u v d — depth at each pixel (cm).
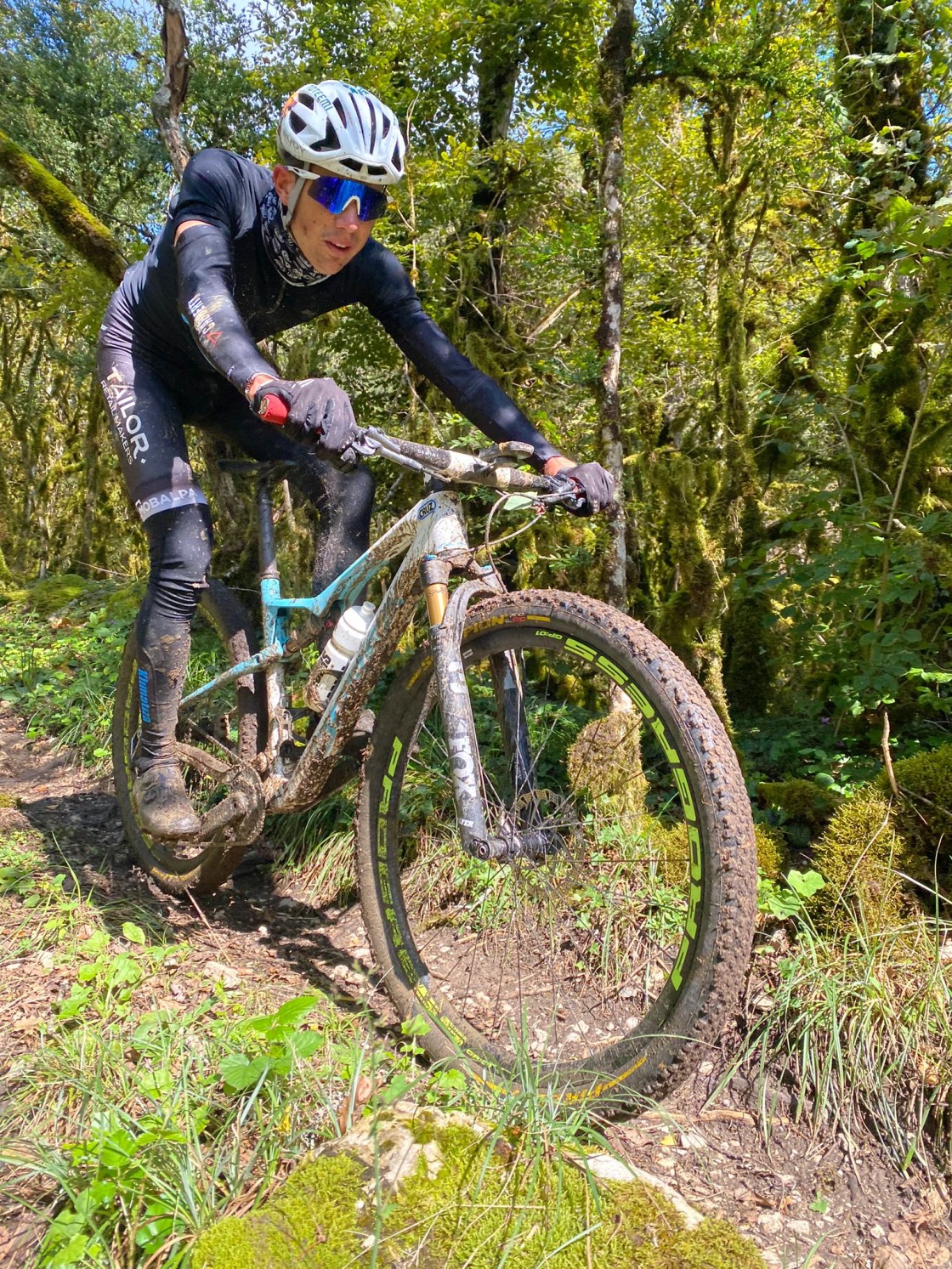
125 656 299
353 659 208
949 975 201
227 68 658
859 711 282
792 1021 203
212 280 190
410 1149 146
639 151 541
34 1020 191
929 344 324
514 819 185
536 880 202
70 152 852
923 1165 178
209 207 205
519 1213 136
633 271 508
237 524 482
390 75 456
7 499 1091
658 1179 168
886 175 339
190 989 211
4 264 860
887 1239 164
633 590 375
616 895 238
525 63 484
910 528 289
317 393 154
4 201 884
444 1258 130
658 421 423
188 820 239
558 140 488
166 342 232
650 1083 159
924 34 324
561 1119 162
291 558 453
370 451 156
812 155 439
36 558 1072
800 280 529
